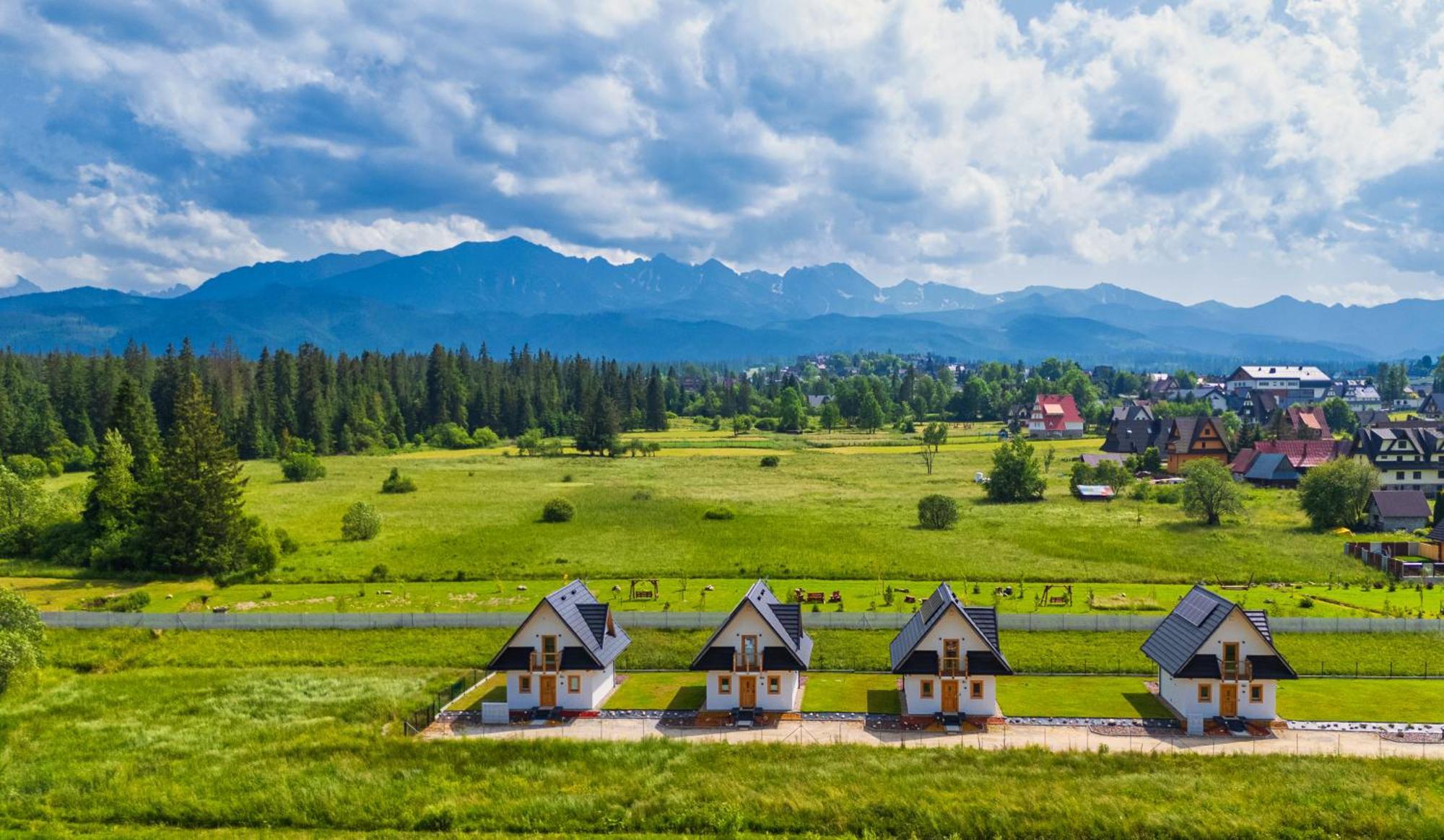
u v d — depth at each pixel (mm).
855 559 95625
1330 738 54531
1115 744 54250
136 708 61719
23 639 65500
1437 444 137750
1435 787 47906
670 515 121375
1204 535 105062
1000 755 52656
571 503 129625
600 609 63219
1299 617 73875
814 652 70188
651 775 50969
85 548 100125
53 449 185250
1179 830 44906
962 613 57688
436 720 59188
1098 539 102938
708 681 60094
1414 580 86500
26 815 48312
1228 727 55750
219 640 74188
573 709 60125
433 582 90562
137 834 46281
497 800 48750
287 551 101250
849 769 51125
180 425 97688
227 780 51219
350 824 47500
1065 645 70125
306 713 60500
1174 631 60688
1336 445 151250
